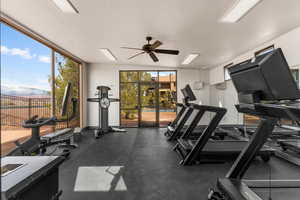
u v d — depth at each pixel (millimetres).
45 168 1425
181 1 2740
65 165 3047
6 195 993
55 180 1631
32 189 1274
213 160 3131
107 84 7234
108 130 6137
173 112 7508
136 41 4469
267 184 1706
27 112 5758
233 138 5137
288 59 3900
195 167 2941
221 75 6770
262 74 1250
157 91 7461
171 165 3037
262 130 1706
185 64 6984
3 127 5387
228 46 4859
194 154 3057
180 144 3607
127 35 4090
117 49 5141
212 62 6629
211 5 2846
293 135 4227
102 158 3416
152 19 3330
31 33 3844
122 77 7395
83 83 6797
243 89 1556
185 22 3441
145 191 2176
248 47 4938
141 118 7445
